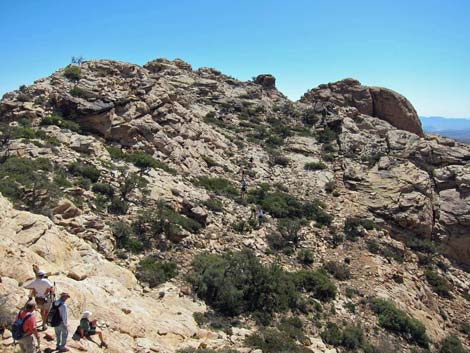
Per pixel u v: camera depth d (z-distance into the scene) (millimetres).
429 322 25672
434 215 37438
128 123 33625
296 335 19062
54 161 26172
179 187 30094
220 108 54219
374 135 50844
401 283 28172
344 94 63125
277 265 24266
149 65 64750
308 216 33219
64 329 11016
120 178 27484
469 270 35156
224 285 20672
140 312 16062
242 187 33906
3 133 27828
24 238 16484
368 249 30641
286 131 49781
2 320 11281
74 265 17156
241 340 17328
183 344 15359
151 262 21188
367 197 37406
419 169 40469
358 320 22547
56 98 33719
